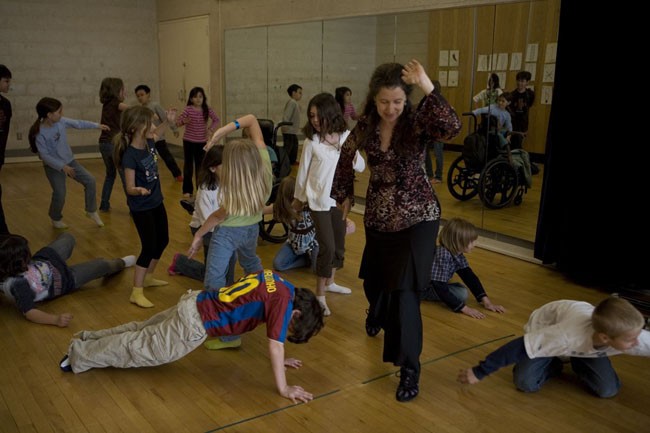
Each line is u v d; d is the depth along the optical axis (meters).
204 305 2.61
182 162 9.69
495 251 4.97
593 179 3.96
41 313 3.35
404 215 2.43
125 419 2.44
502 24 4.89
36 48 9.60
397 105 2.27
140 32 10.59
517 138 4.91
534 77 4.71
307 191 3.29
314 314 2.59
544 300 3.87
